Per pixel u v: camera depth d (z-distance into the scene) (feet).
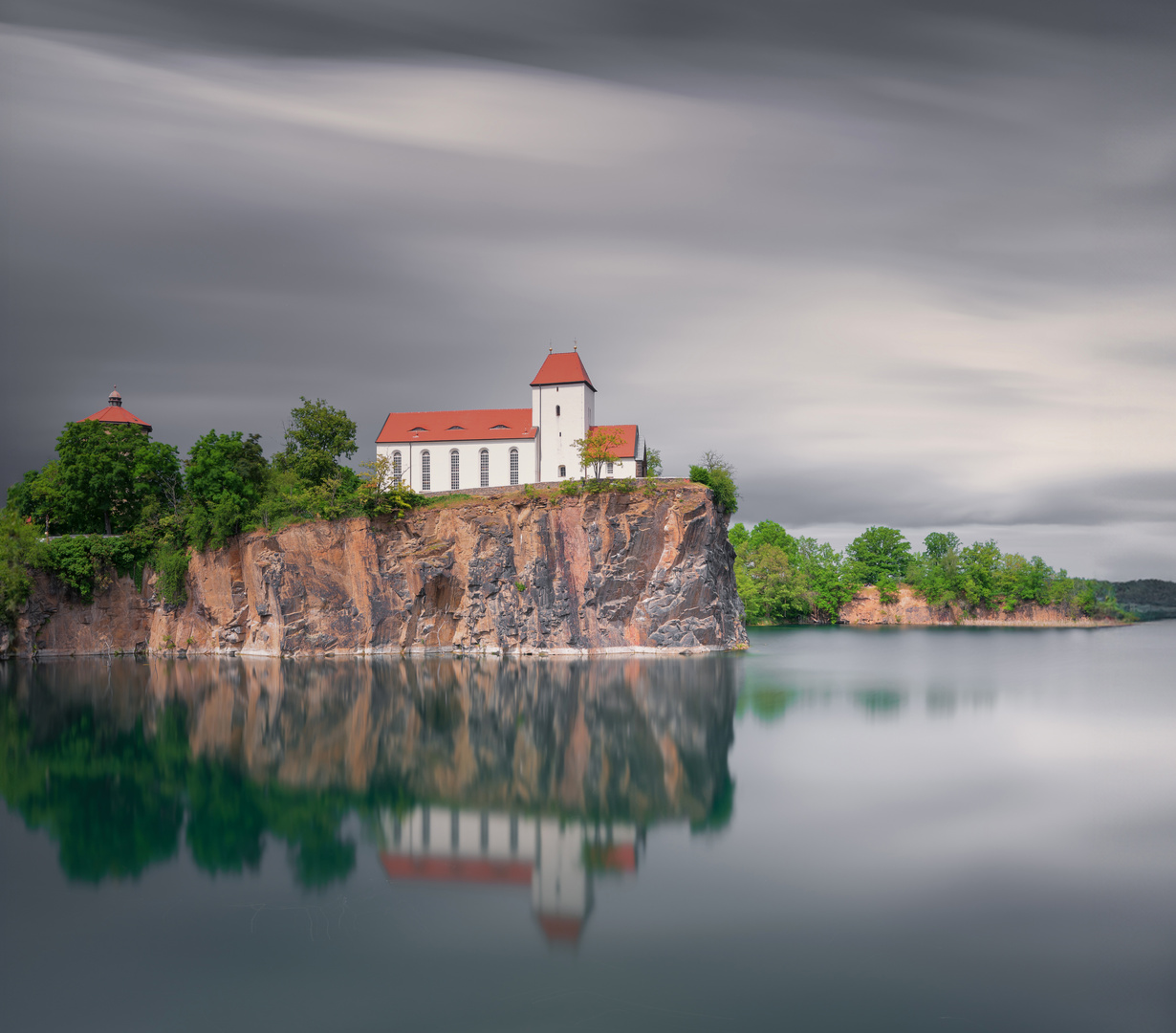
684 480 372.58
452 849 127.54
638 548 361.10
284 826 139.33
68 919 104.42
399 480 382.01
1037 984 86.48
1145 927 97.04
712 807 144.56
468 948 96.32
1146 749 183.01
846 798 148.46
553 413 399.44
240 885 115.03
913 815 138.10
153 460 393.09
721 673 303.27
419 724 214.69
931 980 87.40
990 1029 78.84
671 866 118.73
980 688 269.03
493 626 359.66
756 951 93.50
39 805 150.82
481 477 402.11
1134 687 272.51
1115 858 117.19
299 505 373.81
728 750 185.26
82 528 396.78
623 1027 79.61
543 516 360.69
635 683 279.28
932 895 107.34
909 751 182.09
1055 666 333.83
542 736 200.85
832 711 230.27
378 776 168.35
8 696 256.93
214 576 374.84
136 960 94.22
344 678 291.17
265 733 206.80
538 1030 78.79
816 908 103.55
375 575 363.97
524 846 128.47
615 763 175.63
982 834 128.67
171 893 112.37
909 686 273.95
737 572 633.61
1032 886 108.88
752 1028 79.00
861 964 90.22
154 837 134.82
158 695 257.34
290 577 364.38
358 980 88.84
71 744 195.31
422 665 327.47
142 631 383.86
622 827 135.54
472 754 185.26
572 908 104.78
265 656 362.94
